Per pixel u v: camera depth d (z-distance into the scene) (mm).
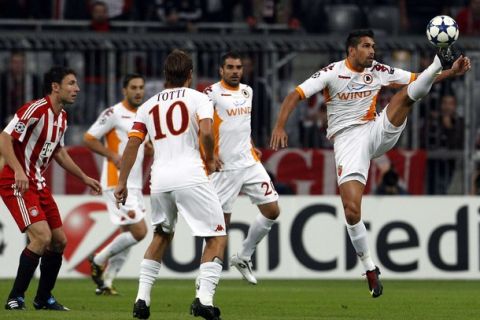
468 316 38469
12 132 36062
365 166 38312
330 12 72438
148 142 48969
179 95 31984
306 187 63344
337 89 38844
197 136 31984
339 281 57625
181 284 54438
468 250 58750
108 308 40062
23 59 62406
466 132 63906
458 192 64250
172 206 32250
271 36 63469
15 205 36562
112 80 63156
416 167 64000
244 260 46344
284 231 58094
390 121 37500
